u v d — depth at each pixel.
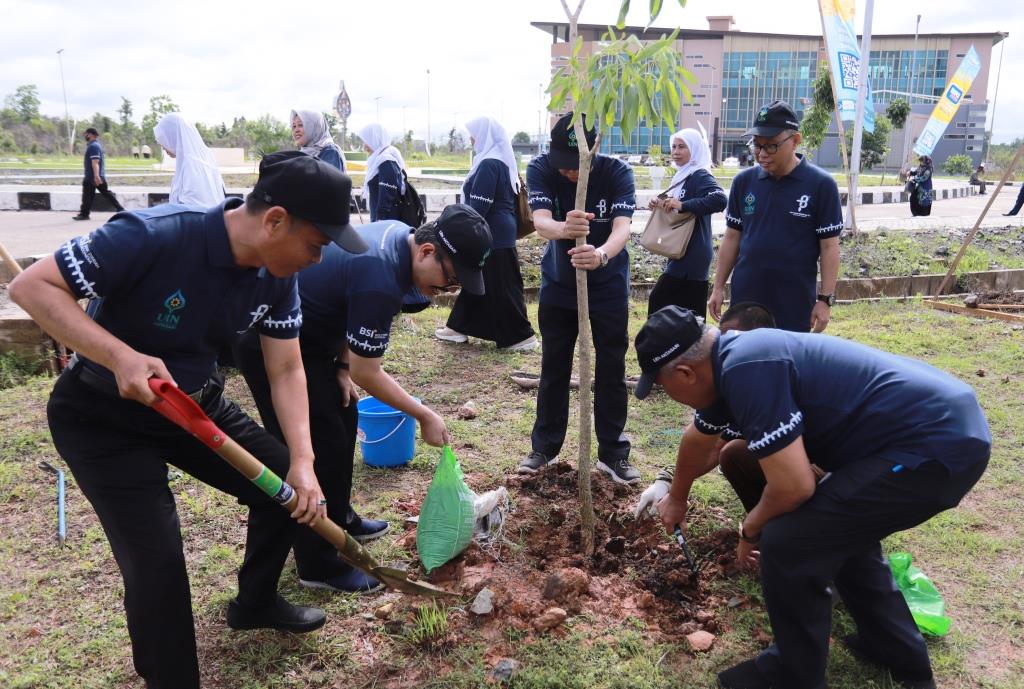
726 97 67.88
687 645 3.03
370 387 3.20
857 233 12.51
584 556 3.61
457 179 25.08
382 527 3.83
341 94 24.62
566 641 3.04
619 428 4.41
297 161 2.20
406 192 7.17
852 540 2.58
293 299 2.68
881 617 2.79
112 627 3.14
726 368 2.57
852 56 12.19
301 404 2.76
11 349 5.92
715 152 69.06
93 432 2.40
